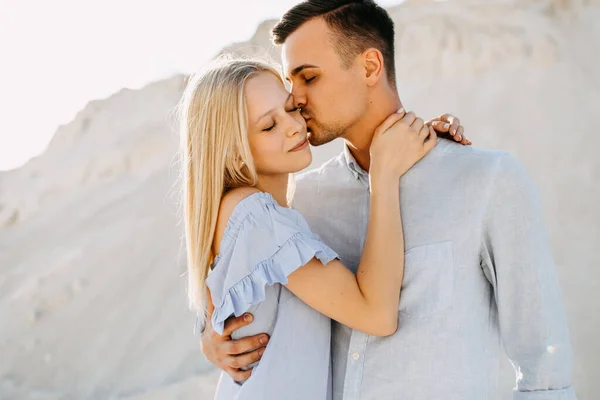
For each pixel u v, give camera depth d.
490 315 2.93
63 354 28.69
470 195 2.85
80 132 46.53
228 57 3.05
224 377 2.95
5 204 42.41
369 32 2.99
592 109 35.50
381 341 2.86
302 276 2.73
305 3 3.04
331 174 3.23
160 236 34.16
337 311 2.74
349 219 3.14
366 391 2.85
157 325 28.72
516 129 35.53
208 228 2.85
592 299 23.61
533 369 2.75
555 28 41.44
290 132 2.87
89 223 37.56
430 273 2.84
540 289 2.76
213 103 2.82
